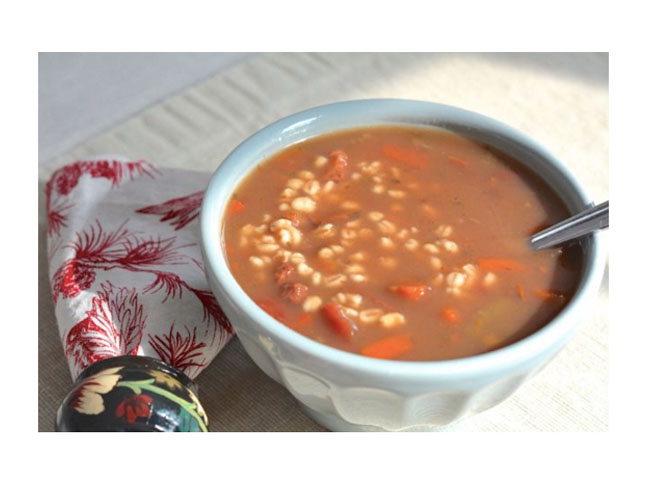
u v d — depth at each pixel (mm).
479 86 421
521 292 258
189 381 267
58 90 423
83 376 257
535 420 286
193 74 435
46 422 283
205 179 359
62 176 351
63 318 292
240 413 288
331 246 273
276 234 274
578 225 259
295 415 288
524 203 285
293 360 233
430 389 229
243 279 263
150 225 331
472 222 281
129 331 287
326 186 291
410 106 305
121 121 405
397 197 289
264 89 419
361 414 249
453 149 303
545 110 408
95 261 311
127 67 439
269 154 296
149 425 242
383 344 245
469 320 252
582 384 296
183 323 290
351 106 304
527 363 234
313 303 255
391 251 273
